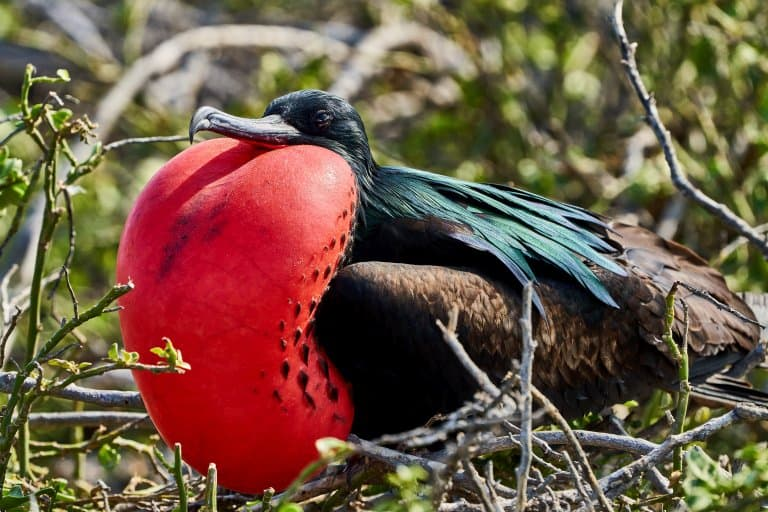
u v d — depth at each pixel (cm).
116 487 1127
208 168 765
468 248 885
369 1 1488
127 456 1141
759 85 1235
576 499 736
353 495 830
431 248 888
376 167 920
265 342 743
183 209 744
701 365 980
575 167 1244
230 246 735
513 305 873
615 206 1257
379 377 841
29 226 1217
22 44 1390
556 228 930
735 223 920
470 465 654
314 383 773
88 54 1397
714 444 987
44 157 848
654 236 1035
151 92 1451
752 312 1024
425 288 836
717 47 1233
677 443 736
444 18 1358
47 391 742
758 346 987
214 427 755
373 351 832
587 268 921
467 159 1285
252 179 749
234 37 1356
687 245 1204
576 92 1333
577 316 916
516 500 646
